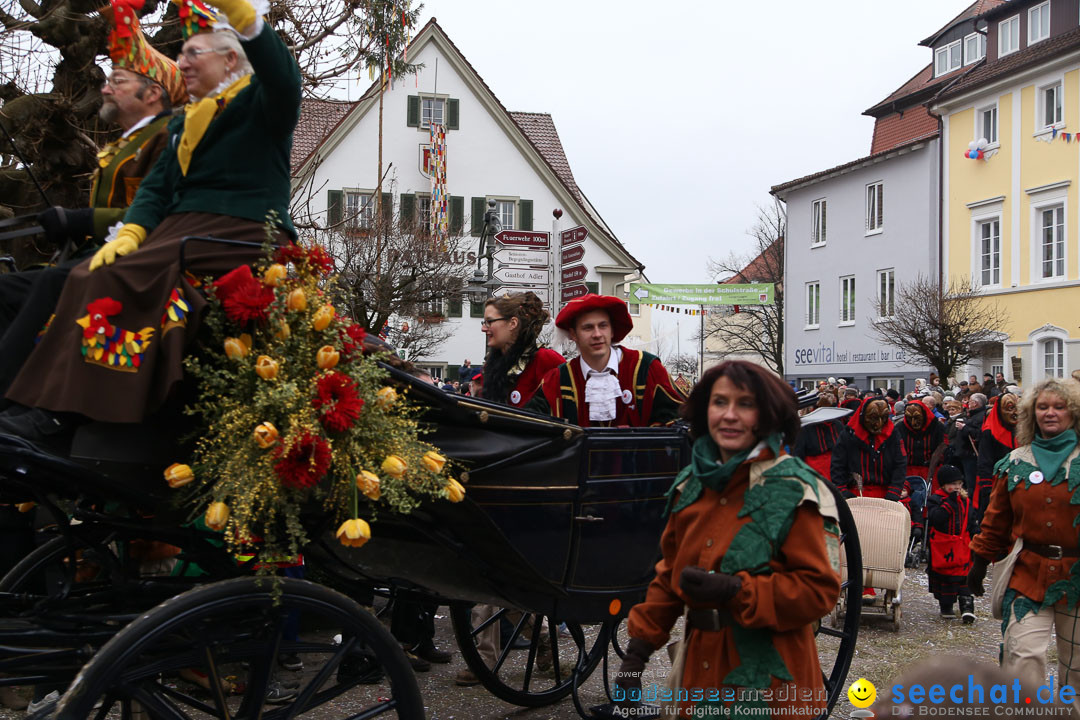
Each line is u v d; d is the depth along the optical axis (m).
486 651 5.52
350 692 5.20
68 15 6.13
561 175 35.28
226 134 3.16
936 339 22.88
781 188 33.81
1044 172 24.41
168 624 2.82
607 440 4.07
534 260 12.09
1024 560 4.23
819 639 6.75
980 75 26.91
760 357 45.94
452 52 31.58
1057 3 25.36
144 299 2.82
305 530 3.32
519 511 3.83
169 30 6.59
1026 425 4.40
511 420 3.73
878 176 29.86
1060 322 24.02
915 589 8.91
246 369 2.89
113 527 3.29
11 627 3.29
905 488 7.90
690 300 23.62
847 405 11.41
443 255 18.34
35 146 6.11
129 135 3.50
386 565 3.99
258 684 3.13
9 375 2.89
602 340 4.71
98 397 2.69
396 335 19.69
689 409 2.82
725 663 2.62
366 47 7.99
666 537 2.87
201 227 3.06
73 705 2.66
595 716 4.43
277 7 7.37
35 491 3.12
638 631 2.82
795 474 2.59
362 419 3.07
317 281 3.16
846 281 31.41
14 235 3.43
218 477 2.91
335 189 30.20
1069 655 4.09
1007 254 25.53
